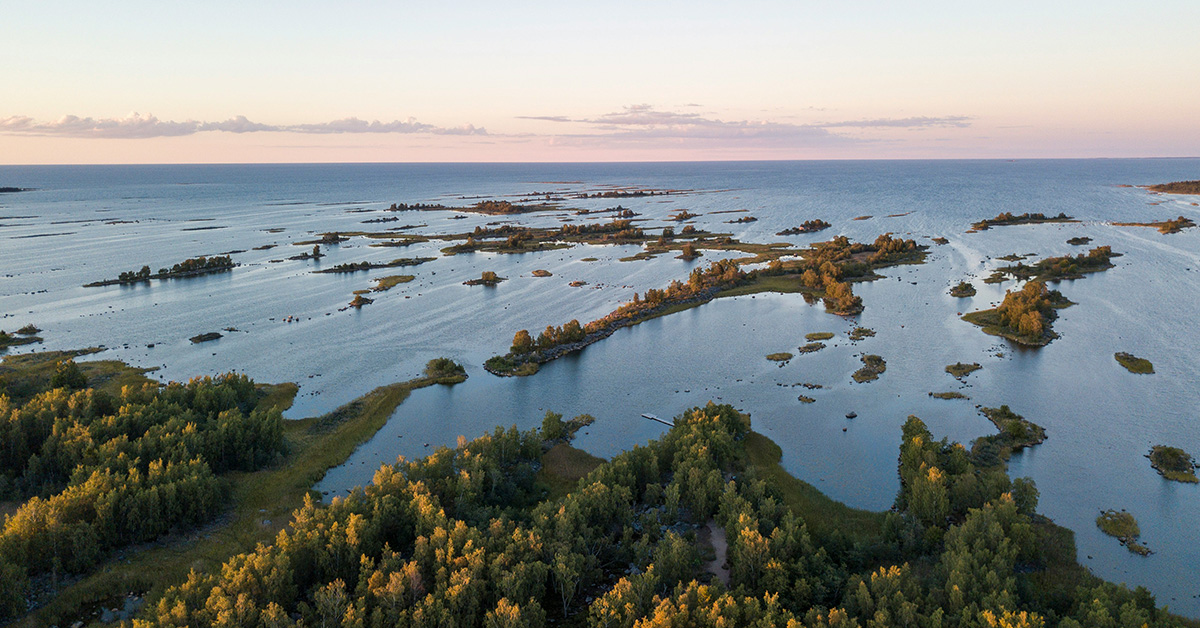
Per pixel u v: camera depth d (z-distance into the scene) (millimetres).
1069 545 96062
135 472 98938
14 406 125688
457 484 101375
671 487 102125
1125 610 69688
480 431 138375
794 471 120750
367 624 75062
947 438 129625
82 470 101062
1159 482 113812
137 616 81312
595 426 140375
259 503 108125
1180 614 83438
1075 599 77562
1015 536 87250
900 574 78312
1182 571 91750
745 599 77062
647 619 74625
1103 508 106562
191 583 76625
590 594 87750
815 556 85312
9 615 78500
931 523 96812
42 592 84125
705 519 101875
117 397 130500
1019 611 72938
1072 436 130375
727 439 116250
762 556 84375
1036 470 118062
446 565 81938
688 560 86062
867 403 148625
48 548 87375
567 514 91562
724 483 105500
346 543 85750
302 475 117812
